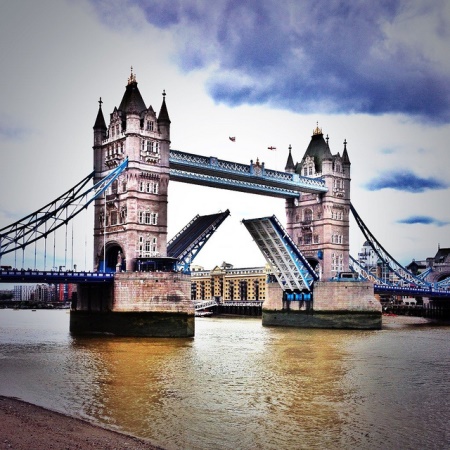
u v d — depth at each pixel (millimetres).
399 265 142125
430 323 140250
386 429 35625
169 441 32594
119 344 76250
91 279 86500
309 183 117062
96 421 36281
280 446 32281
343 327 111812
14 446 28766
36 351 68562
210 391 45531
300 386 48094
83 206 88375
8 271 79250
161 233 92875
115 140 95000
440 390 47188
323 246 120312
